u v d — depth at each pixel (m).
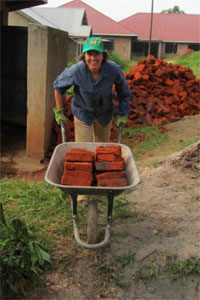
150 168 6.05
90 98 4.27
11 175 6.00
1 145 7.76
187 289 3.29
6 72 9.14
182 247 3.70
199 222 4.19
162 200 4.77
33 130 6.68
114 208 4.62
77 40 29.19
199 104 10.68
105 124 4.65
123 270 3.45
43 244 3.78
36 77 6.46
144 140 8.07
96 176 3.47
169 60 34.66
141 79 9.86
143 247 3.75
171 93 10.25
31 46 6.36
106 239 3.24
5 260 3.14
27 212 4.48
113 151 3.68
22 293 3.15
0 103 9.32
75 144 3.99
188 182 5.27
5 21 9.69
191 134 8.24
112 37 38.56
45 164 6.62
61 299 3.15
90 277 3.38
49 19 30.55
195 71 23.88
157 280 3.35
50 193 4.97
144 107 9.69
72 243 3.87
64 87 4.25
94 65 3.88
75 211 3.39
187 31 45.25
